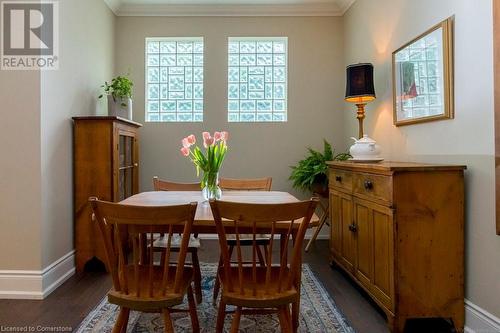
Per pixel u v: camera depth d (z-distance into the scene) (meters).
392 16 2.94
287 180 4.25
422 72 2.44
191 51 4.30
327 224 3.99
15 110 2.47
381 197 2.09
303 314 2.24
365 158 2.65
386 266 2.04
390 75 2.99
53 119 2.67
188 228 1.55
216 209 1.53
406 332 2.04
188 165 4.20
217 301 2.39
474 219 1.94
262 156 4.25
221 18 4.20
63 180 2.83
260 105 4.32
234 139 4.23
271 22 4.22
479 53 1.89
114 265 1.60
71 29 3.01
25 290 2.46
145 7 4.12
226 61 4.21
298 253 1.62
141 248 2.21
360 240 2.43
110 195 3.00
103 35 3.80
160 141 4.20
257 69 4.33
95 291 2.58
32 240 2.48
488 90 1.83
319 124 4.25
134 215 1.50
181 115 4.30
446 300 1.98
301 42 4.23
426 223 1.97
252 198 2.28
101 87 3.73
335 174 2.99
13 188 2.48
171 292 1.61
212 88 4.20
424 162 2.46
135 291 1.62
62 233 2.80
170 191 2.73
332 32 4.24
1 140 2.48
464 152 2.03
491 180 1.82
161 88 4.30
